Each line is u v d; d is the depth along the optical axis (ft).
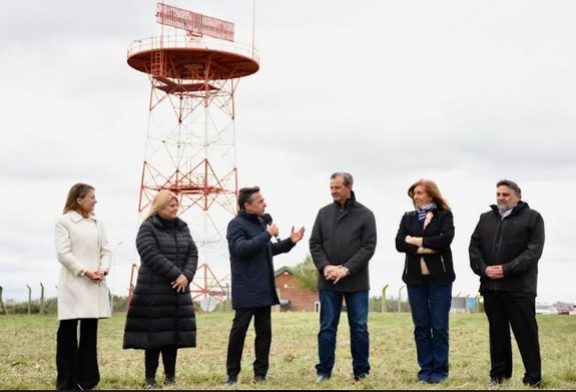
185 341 40.83
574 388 40.50
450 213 42.16
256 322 42.50
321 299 42.47
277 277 209.05
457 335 74.90
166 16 166.40
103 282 41.42
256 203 42.19
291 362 54.24
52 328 85.15
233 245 41.50
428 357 42.29
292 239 43.01
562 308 151.74
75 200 41.47
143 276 40.93
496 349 41.73
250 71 167.12
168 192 41.73
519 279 40.75
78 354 41.34
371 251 41.81
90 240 41.14
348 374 45.60
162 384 41.57
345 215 42.27
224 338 74.28
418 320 42.29
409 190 43.39
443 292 41.98
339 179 42.16
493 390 38.47
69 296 40.47
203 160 164.66
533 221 40.96
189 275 41.14
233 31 173.88
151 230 40.96
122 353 58.95
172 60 162.91
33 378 44.78
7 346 63.98
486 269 40.93
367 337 42.19
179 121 164.96
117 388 41.24
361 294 42.09
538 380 40.65
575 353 58.29
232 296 41.96
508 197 41.32
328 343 42.19
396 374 46.09
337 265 41.98
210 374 45.03
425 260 42.01
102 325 91.30
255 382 41.75
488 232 41.75
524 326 40.75
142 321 40.65
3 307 128.67
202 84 166.91
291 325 88.38
